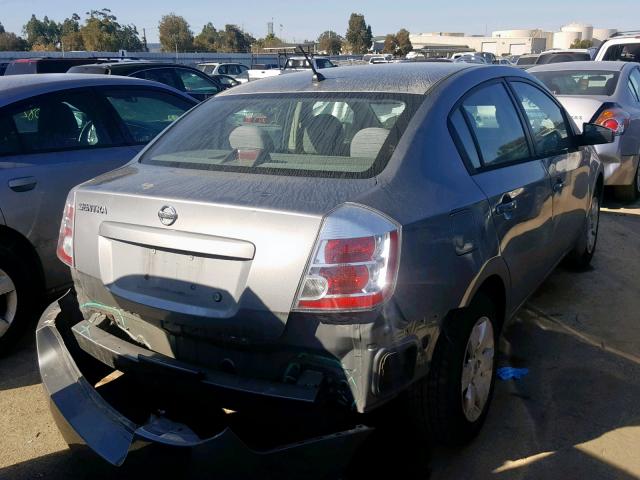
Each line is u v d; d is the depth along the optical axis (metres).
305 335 2.41
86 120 4.85
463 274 2.84
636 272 5.60
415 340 2.56
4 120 4.36
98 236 2.86
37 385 3.86
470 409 3.08
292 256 2.40
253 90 3.66
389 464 3.04
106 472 2.72
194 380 2.59
